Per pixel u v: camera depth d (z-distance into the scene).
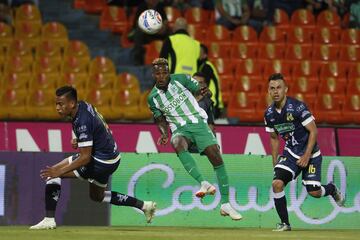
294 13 60.41
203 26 59.22
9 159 33.12
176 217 33.72
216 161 30.42
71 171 27.70
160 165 33.91
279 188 30.02
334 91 55.69
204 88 35.19
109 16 59.47
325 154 42.56
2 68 54.38
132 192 33.66
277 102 29.97
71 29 59.50
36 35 57.06
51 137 42.53
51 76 53.59
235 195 34.06
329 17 60.84
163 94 30.52
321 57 58.25
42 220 32.38
